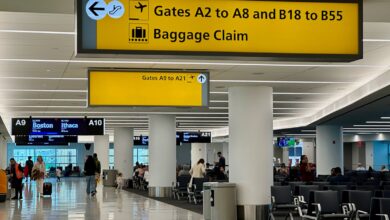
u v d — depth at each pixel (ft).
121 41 23.79
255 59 24.82
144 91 51.37
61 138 126.41
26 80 64.54
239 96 60.54
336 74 60.34
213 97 80.23
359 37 24.80
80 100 85.10
